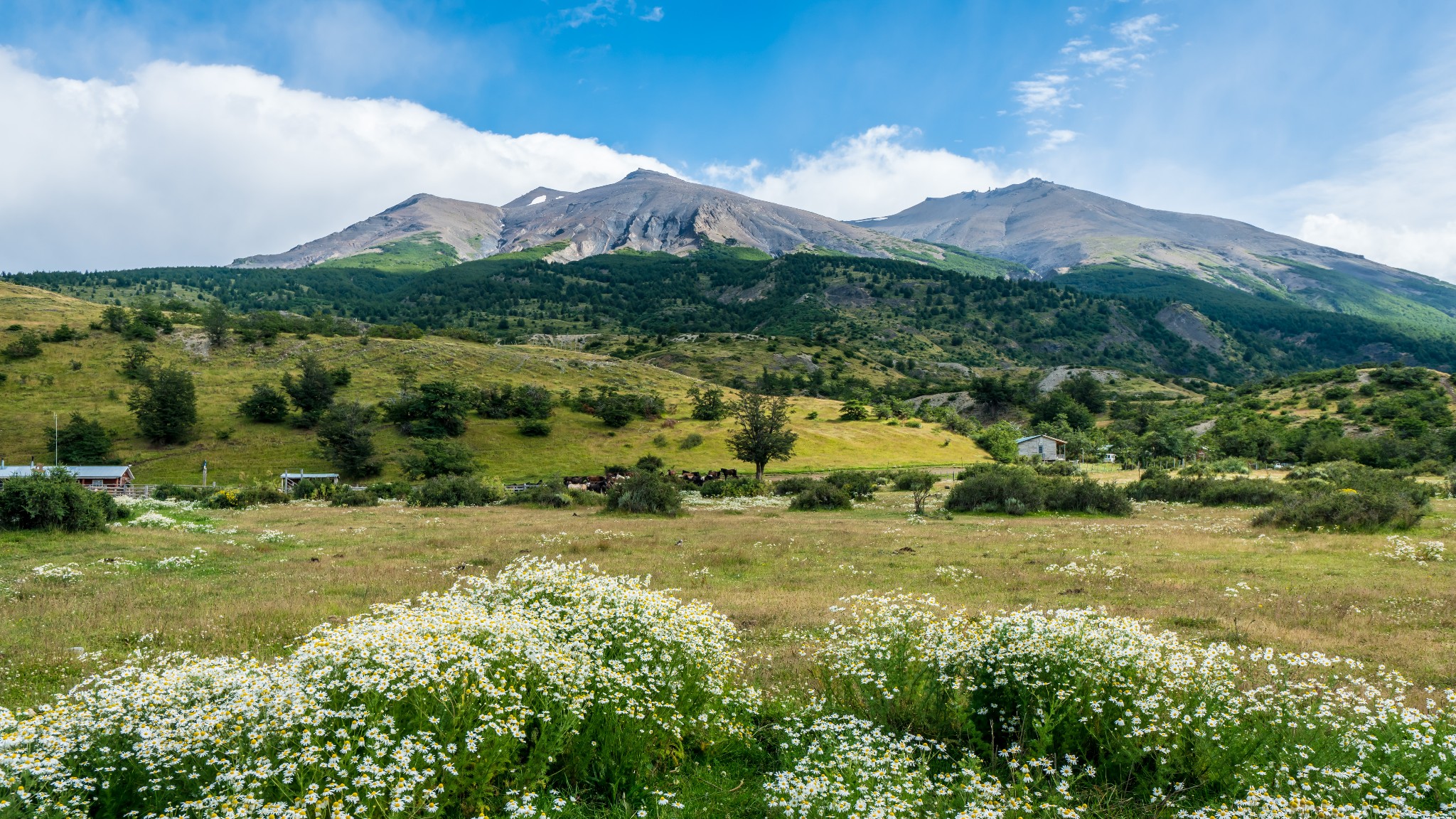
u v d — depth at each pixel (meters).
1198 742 5.92
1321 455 92.75
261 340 127.50
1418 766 5.41
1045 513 41.84
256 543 26.69
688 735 6.94
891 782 5.32
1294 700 6.55
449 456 77.25
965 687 7.00
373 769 4.55
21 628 12.74
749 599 16.19
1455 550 22.19
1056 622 7.11
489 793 5.44
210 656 10.64
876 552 24.75
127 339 118.81
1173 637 8.17
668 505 42.38
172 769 5.01
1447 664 10.19
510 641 6.56
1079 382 172.12
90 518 28.16
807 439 104.00
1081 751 6.39
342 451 81.38
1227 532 29.38
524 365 133.12
